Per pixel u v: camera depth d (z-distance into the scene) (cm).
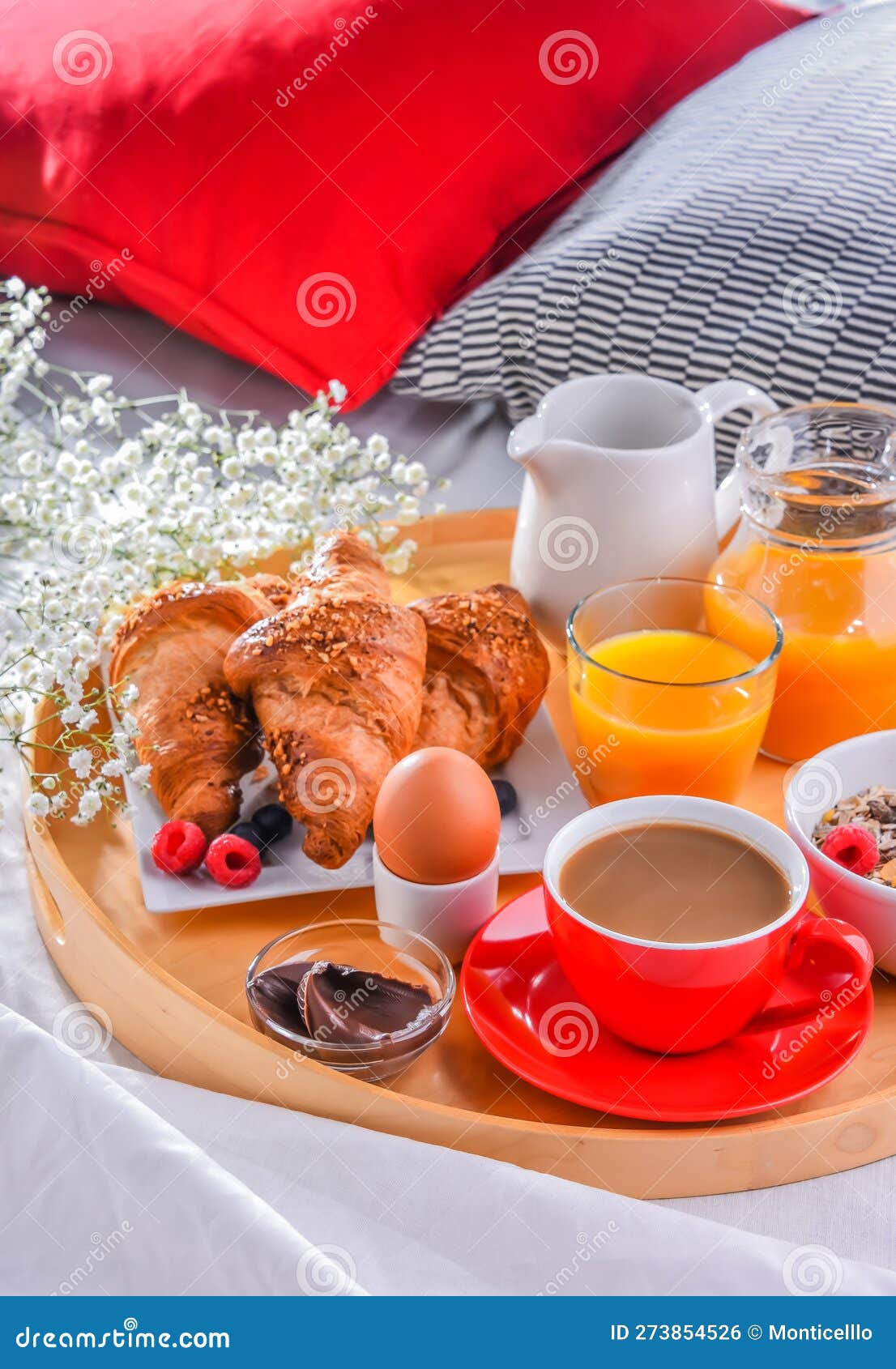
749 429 91
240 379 127
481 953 80
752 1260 71
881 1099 75
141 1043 81
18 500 94
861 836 81
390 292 123
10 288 97
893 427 89
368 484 98
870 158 121
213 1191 72
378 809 82
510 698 90
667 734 85
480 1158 74
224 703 89
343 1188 74
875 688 89
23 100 131
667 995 74
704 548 94
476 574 104
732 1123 75
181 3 132
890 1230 74
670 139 128
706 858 78
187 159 124
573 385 96
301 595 90
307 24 126
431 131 123
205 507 95
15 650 93
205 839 85
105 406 98
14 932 86
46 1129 74
